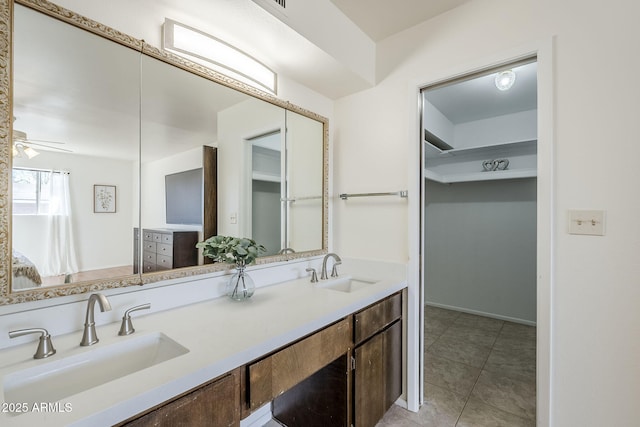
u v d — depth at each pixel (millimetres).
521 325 3299
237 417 914
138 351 1003
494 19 1593
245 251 1408
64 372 855
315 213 2115
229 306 1340
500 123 3326
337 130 2264
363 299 1479
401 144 1940
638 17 1225
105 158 1117
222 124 1512
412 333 1861
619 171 1254
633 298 1223
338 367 1438
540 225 1416
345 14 1770
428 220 4059
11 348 898
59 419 607
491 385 2096
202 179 1439
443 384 2113
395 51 1969
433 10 1748
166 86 1284
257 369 970
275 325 1118
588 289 1311
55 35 979
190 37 1283
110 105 1120
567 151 1361
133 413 681
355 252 2162
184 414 777
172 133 1313
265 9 1282
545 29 1433
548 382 1391
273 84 1692
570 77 1361
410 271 1883
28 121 931
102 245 1103
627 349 1232
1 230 874
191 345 947
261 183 1742
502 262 3518
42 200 958
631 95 1233
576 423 1337
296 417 1638
